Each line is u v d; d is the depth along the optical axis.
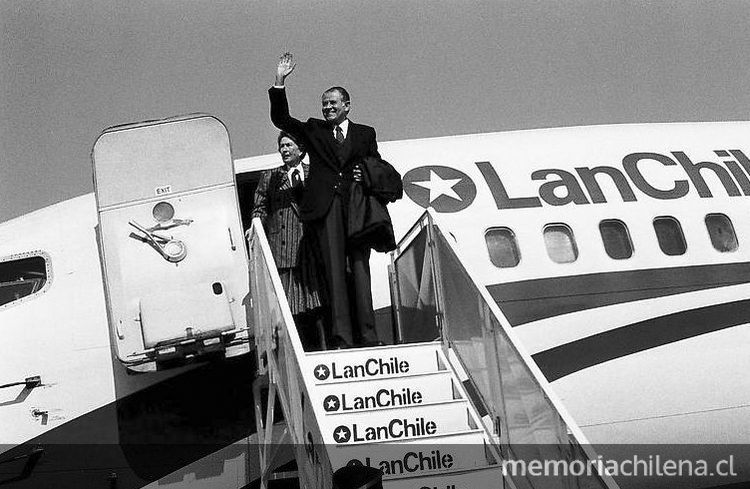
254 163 10.24
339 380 6.70
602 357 9.83
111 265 8.54
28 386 8.80
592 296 10.05
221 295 8.52
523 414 6.04
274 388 7.25
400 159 10.74
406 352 7.07
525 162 10.89
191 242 8.66
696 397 9.99
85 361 8.94
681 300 10.27
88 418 8.79
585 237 10.32
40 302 9.20
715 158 11.55
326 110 7.56
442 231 7.38
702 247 10.62
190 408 8.98
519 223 10.23
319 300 7.72
